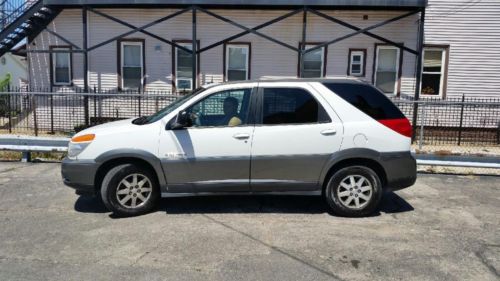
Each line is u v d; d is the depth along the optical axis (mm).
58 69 15289
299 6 13211
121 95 10125
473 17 13992
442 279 3902
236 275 3938
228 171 5566
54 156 9633
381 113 5645
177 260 4258
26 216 5625
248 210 5918
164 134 5531
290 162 5555
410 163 5668
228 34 14727
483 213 5938
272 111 5609
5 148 9109
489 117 14062
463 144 13570
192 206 6066
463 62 14180
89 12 14891
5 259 4266
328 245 4672
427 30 14141
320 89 5641
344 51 14469
